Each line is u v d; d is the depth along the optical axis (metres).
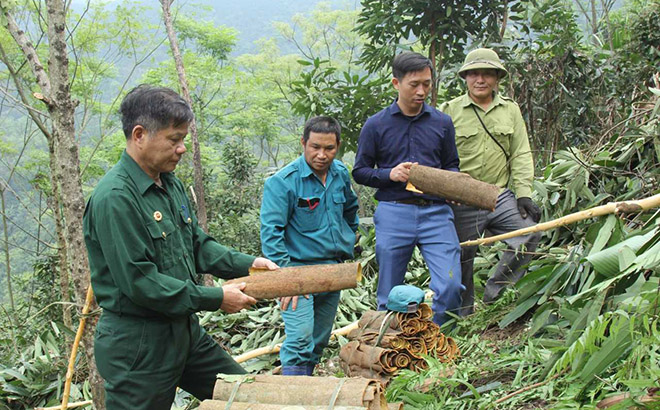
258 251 10.87
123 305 2.72
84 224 2.75
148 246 2.71
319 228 4.15
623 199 4.69
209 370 3.08
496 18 8.55
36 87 14.35
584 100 8.41
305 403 2.53
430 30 8.34
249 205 13.15
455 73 8.02
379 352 3.66
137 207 2.68
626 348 2.80
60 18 3.76
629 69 8.39
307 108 7.96
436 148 4.32
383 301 4.37
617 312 2.81
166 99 2.67
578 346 2.85
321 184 4.10
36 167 18.69
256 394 2.63
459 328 4.44
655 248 3.18
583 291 3.46
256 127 26.84
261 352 5.33
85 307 3.53
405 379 3.38
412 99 4.20
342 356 3.90
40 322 8.01
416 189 4.08
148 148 2.70
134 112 2.68
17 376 5.41
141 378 2.74
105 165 20.14
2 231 25.30
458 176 3.97
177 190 3.02
